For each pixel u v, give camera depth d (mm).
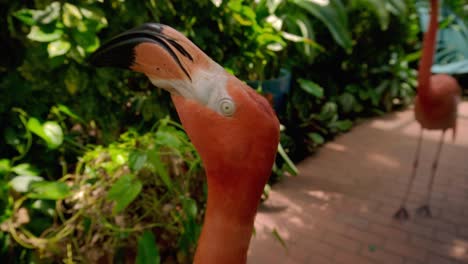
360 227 2957
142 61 731
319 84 5344
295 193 3459
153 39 722
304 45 4047
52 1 1844
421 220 3047
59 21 1829
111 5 2145
